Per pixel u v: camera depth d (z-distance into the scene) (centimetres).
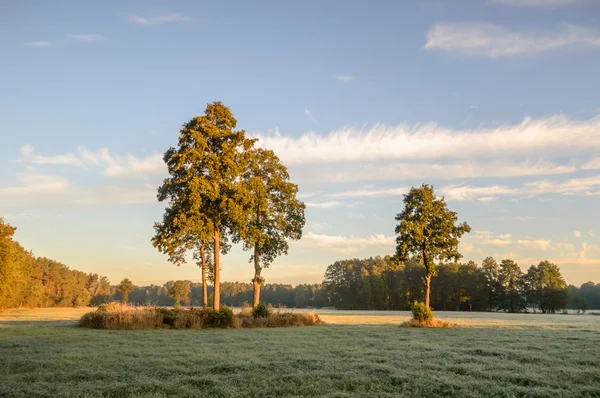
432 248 3753
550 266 10369
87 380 1009
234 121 3453
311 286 18562
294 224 4116
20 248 9300
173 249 3316
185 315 2673
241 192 3166
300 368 1171
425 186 3825
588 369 1195
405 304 12062
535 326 3141
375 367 1166
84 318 2628
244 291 16050
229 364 1196
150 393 873
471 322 3809
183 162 3109
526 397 900
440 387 963
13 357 1312
